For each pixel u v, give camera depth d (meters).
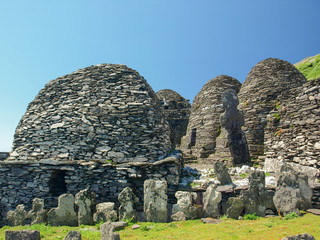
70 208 6.51
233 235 4.32
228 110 10.26
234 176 8.08
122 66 10.10
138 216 6.29
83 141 8.45
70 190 7.66
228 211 5.83
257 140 11.66
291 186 5.75
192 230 4.89
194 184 7.31
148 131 8.36
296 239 3.17
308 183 6.16
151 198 6.16
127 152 8.12
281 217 5.48
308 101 8.15
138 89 9.22
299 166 7.63
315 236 3.93
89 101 9.12
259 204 5.88
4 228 6.93
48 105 9.59
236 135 10.02
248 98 12.99
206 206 6.11
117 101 8.94
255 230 4.59
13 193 8.11
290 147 8.41
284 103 10.96
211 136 13.37
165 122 9.41
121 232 5.08
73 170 7.84
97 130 8.52
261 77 13.11
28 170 8.19
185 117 20.56
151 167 7.50
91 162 7.74
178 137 19.86
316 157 7.24
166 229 5.15
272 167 8.49
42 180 7.98
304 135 7.92
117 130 8.45
